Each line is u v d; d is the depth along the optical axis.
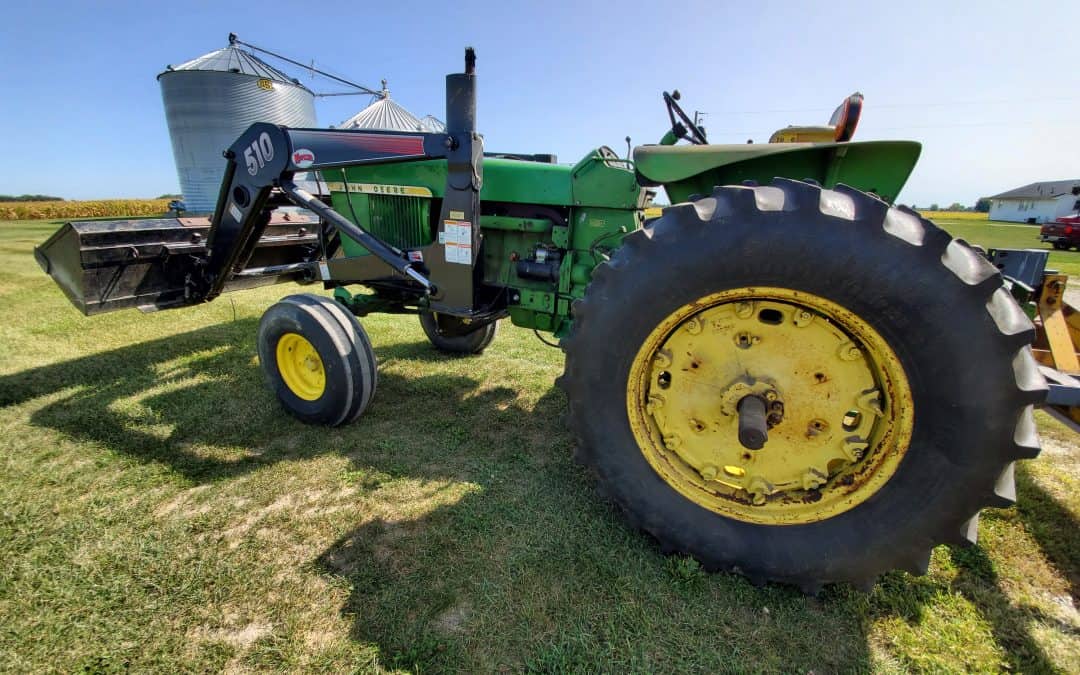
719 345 1.83
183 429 2.90
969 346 1.46
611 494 1.96
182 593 1.77
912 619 1.71
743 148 1.97
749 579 1.84
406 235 3.12
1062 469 2.54
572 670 1.51
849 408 1.75
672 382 1.90
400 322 5.19
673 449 1.94
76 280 3.40
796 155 2.15
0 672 1.49
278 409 3.16
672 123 2.96
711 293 1.69
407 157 2.71
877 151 2.05
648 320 1.75
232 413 3.10
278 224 4.39
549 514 2.19
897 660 1.56
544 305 2.90
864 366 1.71
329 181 3.28
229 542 2.01
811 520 1.76
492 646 1.58
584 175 2.67
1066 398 1.79
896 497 1.65
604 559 1.93
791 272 1.59
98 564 1.89
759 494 1.85
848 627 1.67
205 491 2.33
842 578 1.74
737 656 1.56
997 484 1.53
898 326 1.53
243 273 4.09
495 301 3.06
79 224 3.38
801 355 1.77
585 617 1.68
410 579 1.83
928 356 1.51
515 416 3.16
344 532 2.07
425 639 1.60
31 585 1.79
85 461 2.55
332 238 4.48
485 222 2.96
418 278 2.88
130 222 3.64
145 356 4.01
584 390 1.87
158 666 1.51
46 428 2.87
